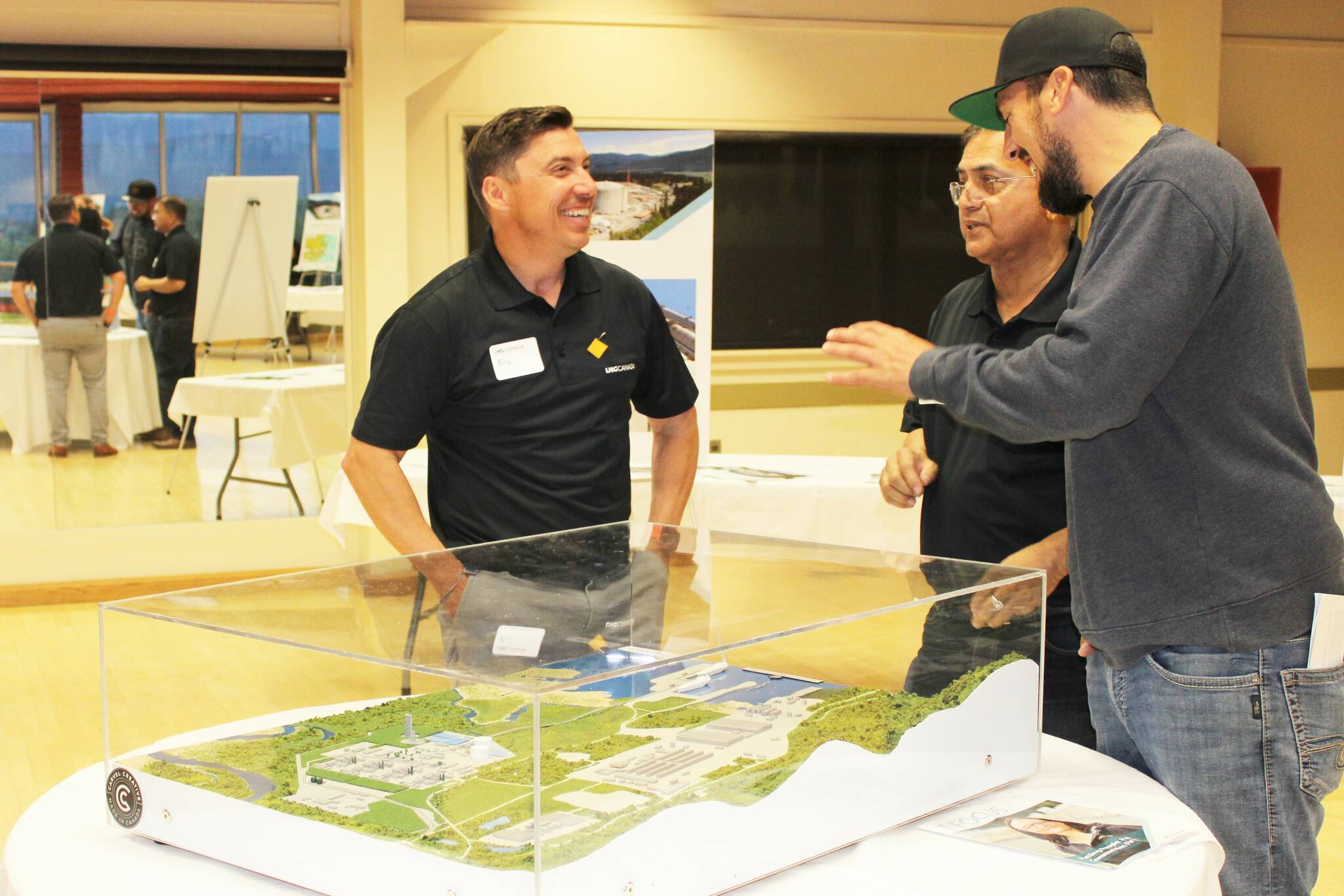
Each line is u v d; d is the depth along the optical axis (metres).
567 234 2.04
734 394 6.63
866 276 6.71
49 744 3.80
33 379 5.80
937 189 6.71
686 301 3.92
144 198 5.82
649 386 2.34
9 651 4.91
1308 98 7.21
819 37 6.37
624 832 1.04
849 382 1.55
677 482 2.40
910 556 1.64
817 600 1.32
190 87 5.79
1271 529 1.42
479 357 2.06
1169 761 1.50
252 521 6.15
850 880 1.19
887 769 1.28
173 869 1.22
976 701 1.38
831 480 3.63
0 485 5.81
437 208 6.05
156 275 5.89
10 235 5.69
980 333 2.25
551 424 2.10
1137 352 1.33
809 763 1.20
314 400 6.18
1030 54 1.51
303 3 5.83
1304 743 1.46
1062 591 2.07
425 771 1.05
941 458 2.25
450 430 2.14
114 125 5.73
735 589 1.40
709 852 1.11
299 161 5.99
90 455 5.91
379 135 5.81
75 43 5.61
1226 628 1.44
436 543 2.05
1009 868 1.21
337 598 1.37
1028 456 2.10
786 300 6.62
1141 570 1.47
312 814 1.12
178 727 1.21
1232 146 7.17
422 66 5.84
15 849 1.30
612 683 1.02
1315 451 1.49
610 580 1.48
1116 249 1.38
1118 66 1.46
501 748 0.99
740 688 1.14
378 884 1.08
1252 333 1.41
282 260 6.05
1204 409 1.42
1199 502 1.44
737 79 6.30
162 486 6.03
